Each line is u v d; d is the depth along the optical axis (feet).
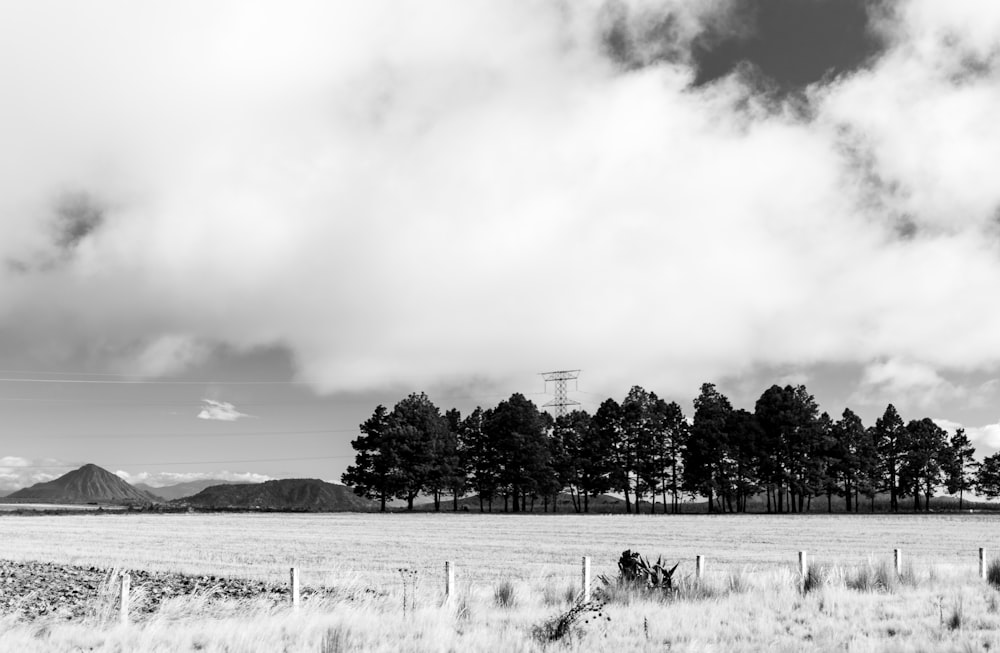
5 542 172.76
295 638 43.83
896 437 412.36
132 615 61.87
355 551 144.05
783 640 42.68
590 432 415.85
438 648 40.06
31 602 73.77
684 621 48.73
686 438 406.21
